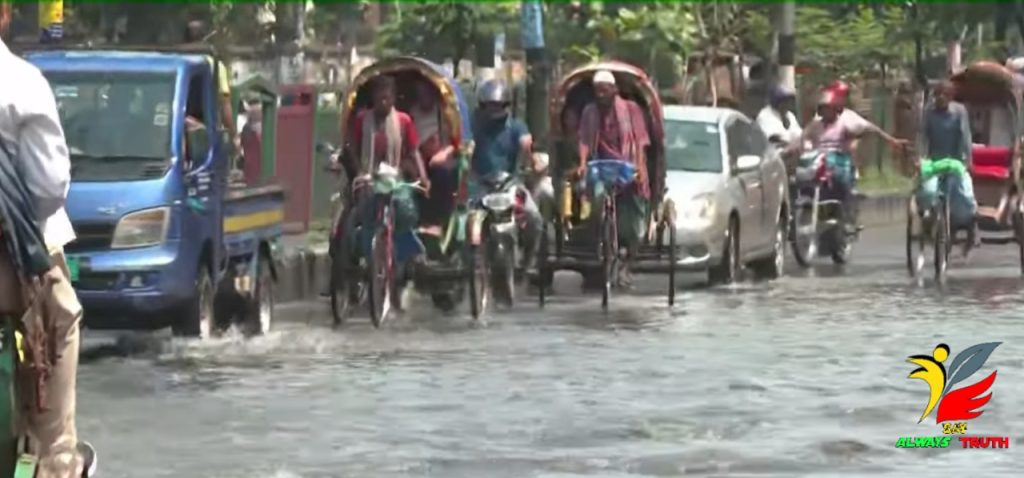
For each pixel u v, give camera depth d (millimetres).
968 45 92312
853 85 88812
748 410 25453
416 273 38781
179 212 33031
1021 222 49312
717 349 32312
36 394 14172
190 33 43531
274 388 27906
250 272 35875
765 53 80188
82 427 24375
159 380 28844
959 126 47344
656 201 41469
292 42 72688
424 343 33875
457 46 65188
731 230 46156
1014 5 83188
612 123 41094
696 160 46719
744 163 47031
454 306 40969
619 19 70562
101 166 33062
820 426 24141
